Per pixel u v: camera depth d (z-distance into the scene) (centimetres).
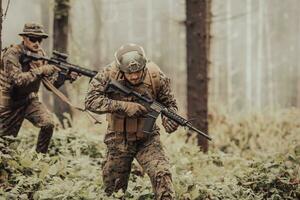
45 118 1034
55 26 1650
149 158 777
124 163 808
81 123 1695
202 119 1467
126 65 744
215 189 936
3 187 862
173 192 753
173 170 965
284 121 1838
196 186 895
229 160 1221
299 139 1245
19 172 905
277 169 990
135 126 778
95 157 1198
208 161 1255
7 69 988
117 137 795
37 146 1055
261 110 1984
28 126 1484
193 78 1466
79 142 1216
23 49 1006
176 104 807
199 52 1457
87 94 778
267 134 1717
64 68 997
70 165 998
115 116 784
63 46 1645
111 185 823
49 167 948
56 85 1014
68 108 1659
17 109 1033
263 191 959
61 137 1217
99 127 1692
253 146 1591
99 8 3844
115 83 768
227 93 4738
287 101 5181
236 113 2006
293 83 4962
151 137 795
